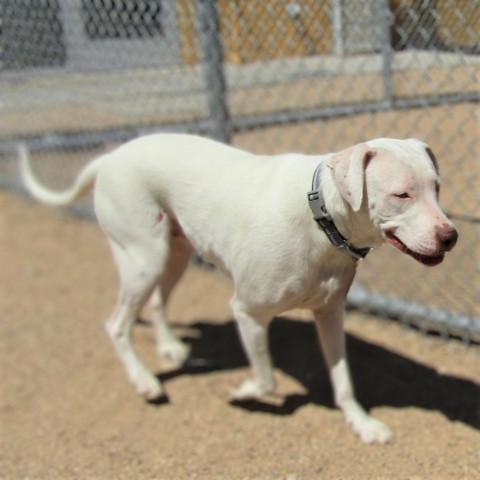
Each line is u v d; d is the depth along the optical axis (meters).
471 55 2.03
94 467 1.99
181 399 2.21
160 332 2.41
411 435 1.98
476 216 2.62
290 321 2.54
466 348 2.27
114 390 2.28
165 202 2.07
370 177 1.68
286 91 2.76
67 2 3.05
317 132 3.02
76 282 2.96
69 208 3.67
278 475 1.90
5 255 3.31
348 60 2.36
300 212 1.81
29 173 2.54
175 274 2.35
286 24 2.44
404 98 2.24
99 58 3.03
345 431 2.02
